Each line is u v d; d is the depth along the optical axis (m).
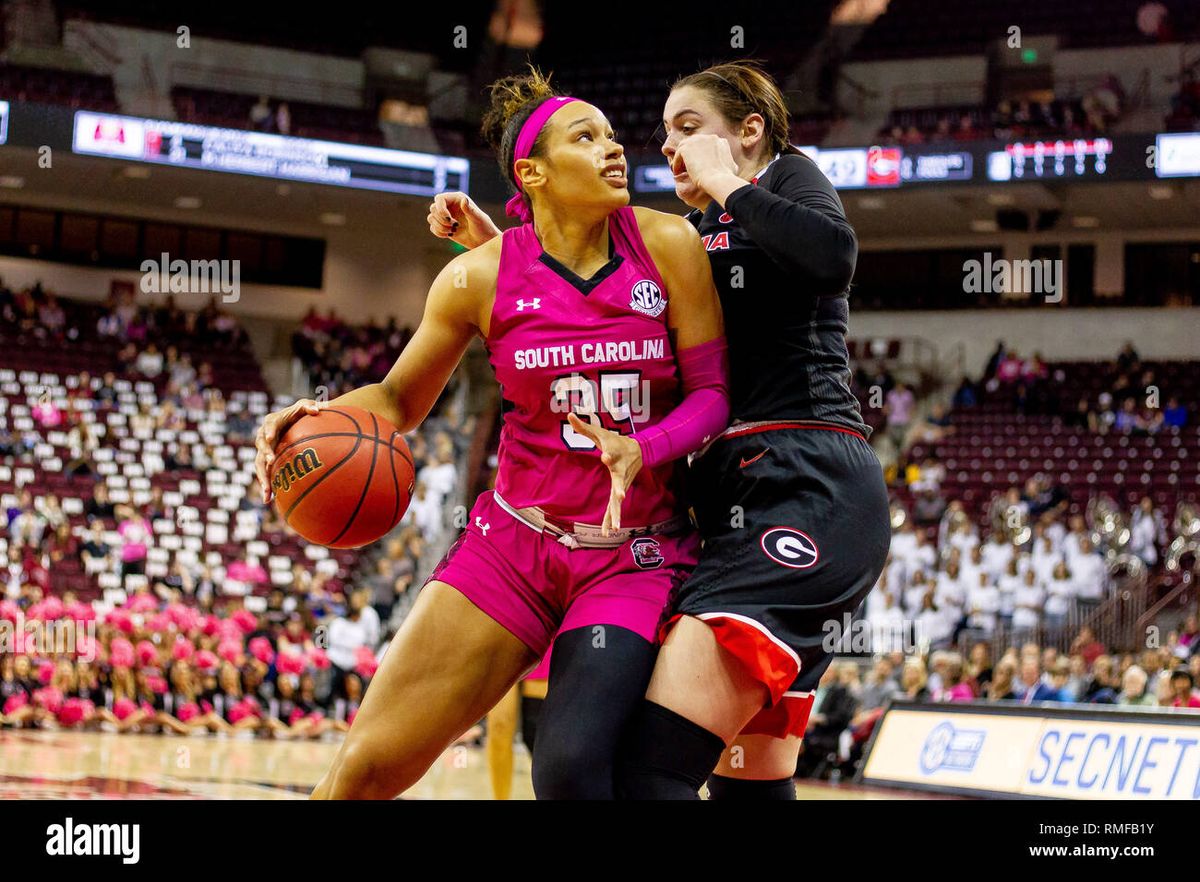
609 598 2.53
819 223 2.44
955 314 19.59
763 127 2.86
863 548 2.57
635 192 17.56
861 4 20.17
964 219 18.61
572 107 2.57
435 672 2.59
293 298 20.31
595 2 20.86
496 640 2.61
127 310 18.52
